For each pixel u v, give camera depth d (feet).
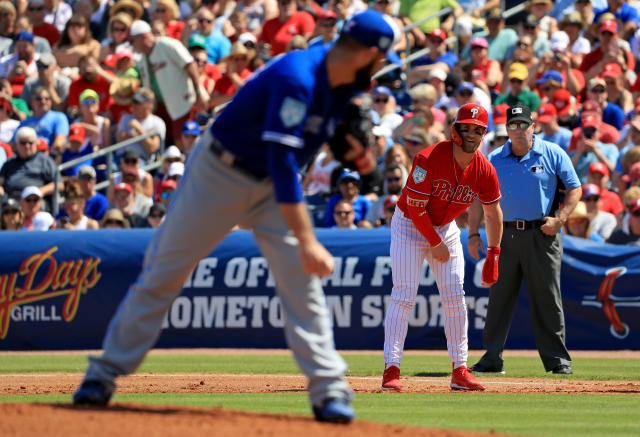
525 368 101.91
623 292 118.21
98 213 151.43
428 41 184.24
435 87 168.76
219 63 192.54
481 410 62.95
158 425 41.57
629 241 125.08
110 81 180.86
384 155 146.20
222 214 46.52
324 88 44.57
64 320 126.00
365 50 44.14
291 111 43.37
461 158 71.92
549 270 93.20
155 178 163.94
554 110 153.48
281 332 122.93
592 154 149.18
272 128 43.50
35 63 193.47
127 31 196.75
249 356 117.29
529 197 92.63
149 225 146.10
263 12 211.61
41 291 126.62
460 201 73.77
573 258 119.24
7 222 140.56
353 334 121.60
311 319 46.39
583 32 194.49
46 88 181.88
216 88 177.27
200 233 46.75
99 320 124.88
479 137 70.79
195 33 191.93
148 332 47.75
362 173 48.37
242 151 45.50
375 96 166.91
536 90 177.58
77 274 125.80
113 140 175.11
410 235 75.77
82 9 216.95
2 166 151.84
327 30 178.09
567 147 152.87
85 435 39.09
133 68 181.27
